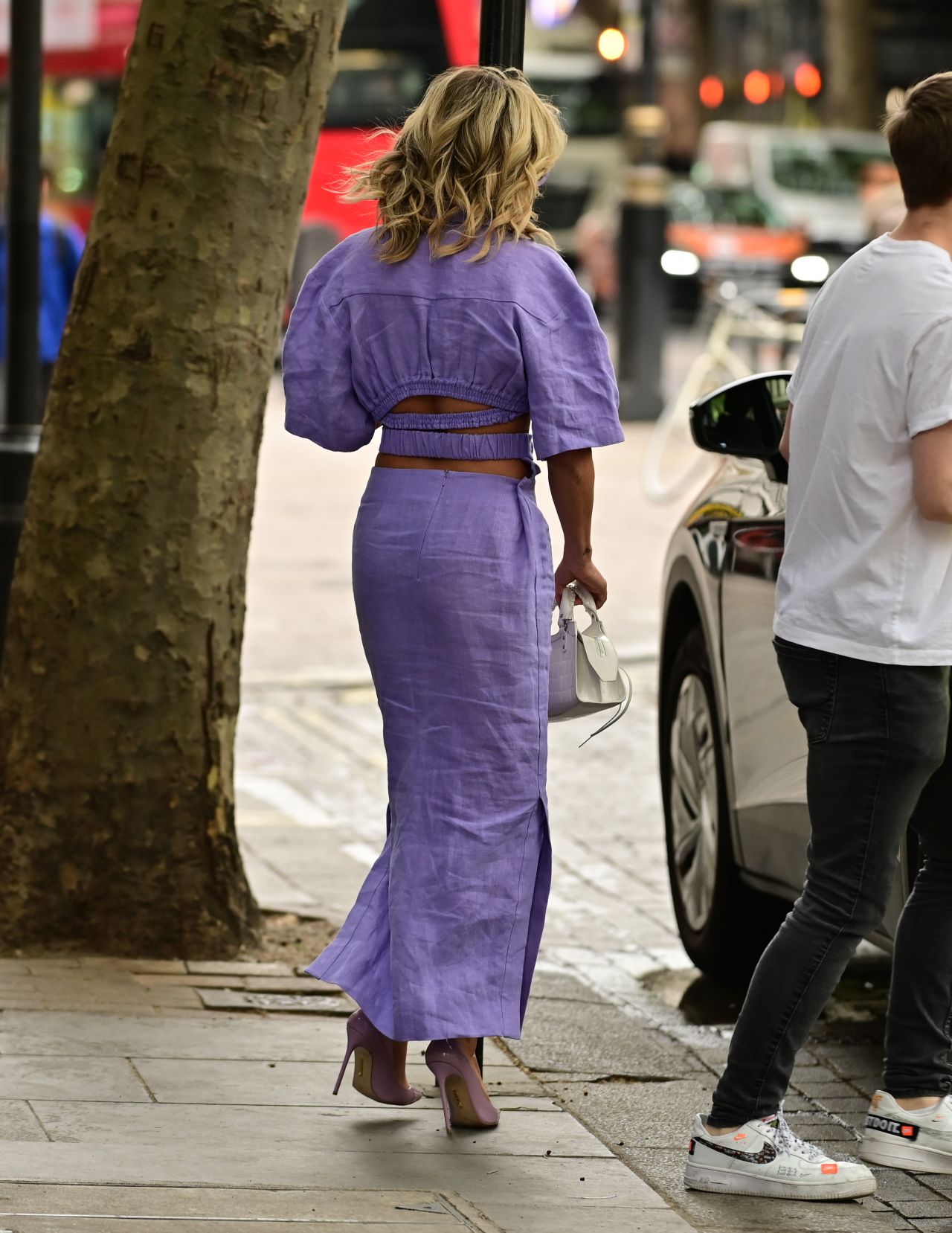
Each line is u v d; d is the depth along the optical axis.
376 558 7.65
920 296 7.23
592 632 7.87
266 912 11.27
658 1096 8.82
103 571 10.00
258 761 15.93
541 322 7.53
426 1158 7.67
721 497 10.44
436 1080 8.00
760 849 9.82
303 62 9.87
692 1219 7.33
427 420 7.64
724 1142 7.60
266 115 9.82
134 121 9.83
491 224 7.55
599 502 28.38
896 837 7.49
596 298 57.97
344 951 7.96
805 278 32.06
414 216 7.61
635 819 14.45
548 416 7.47
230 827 10.38
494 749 7.68
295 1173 7.38
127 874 10.20
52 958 10.09
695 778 10.85
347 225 49.66
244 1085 8.38
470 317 7.54
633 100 36.81
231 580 10.21
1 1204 6.75
